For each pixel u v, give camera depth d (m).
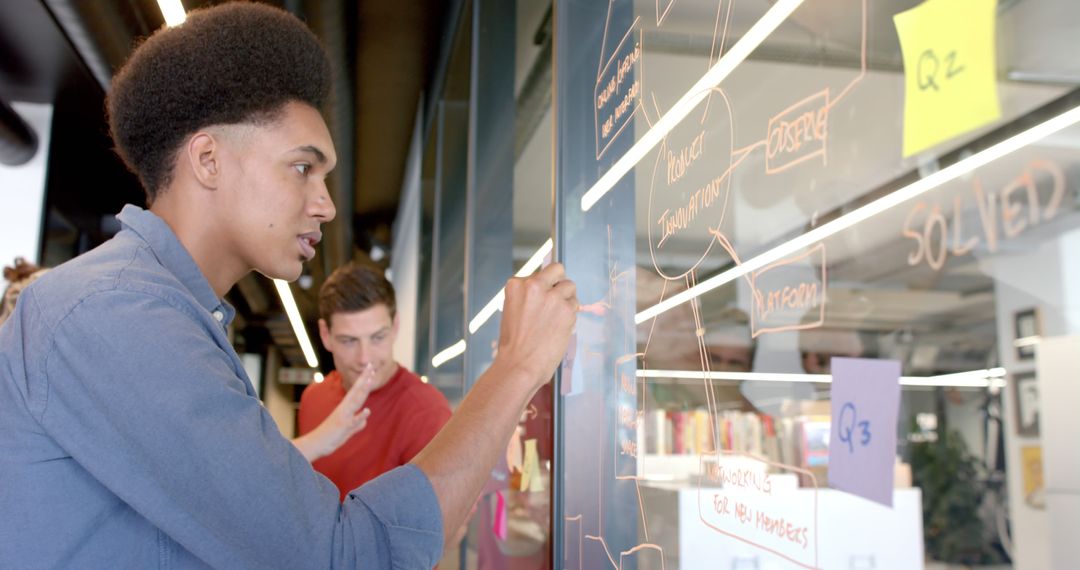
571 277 1.33
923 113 0.49
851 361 0.56
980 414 0.43
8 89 4.71
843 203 0.58
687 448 0.87
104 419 0.72
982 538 0.43
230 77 0.85
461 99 3.90
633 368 1.07
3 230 4.78
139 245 0.84
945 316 0.46
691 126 0.90
